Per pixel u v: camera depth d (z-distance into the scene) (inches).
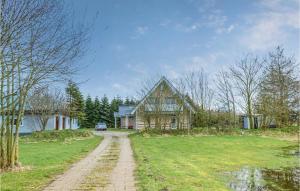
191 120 1765.5
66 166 644.7
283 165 773.9
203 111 1817.2
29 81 605.0
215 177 609.6
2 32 510.6
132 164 667.4
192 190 435.2
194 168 658.8
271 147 1136.2
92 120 3700.8
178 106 1674.5
